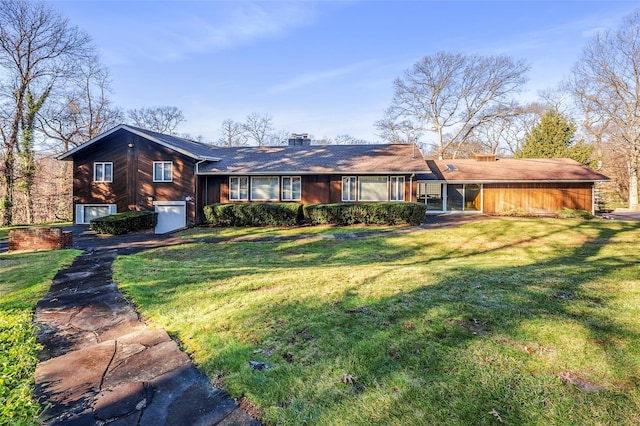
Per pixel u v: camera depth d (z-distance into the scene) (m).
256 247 11.71
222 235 14.32
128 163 18.47
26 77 22.67
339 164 18.38
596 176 19.20
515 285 4.96
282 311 4.11
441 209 20.78
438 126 34.03
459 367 2.71
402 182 17.73
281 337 3.40
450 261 8.87
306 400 2.40
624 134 26.77
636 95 25.88
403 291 4.77
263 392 2.52
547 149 28.36
